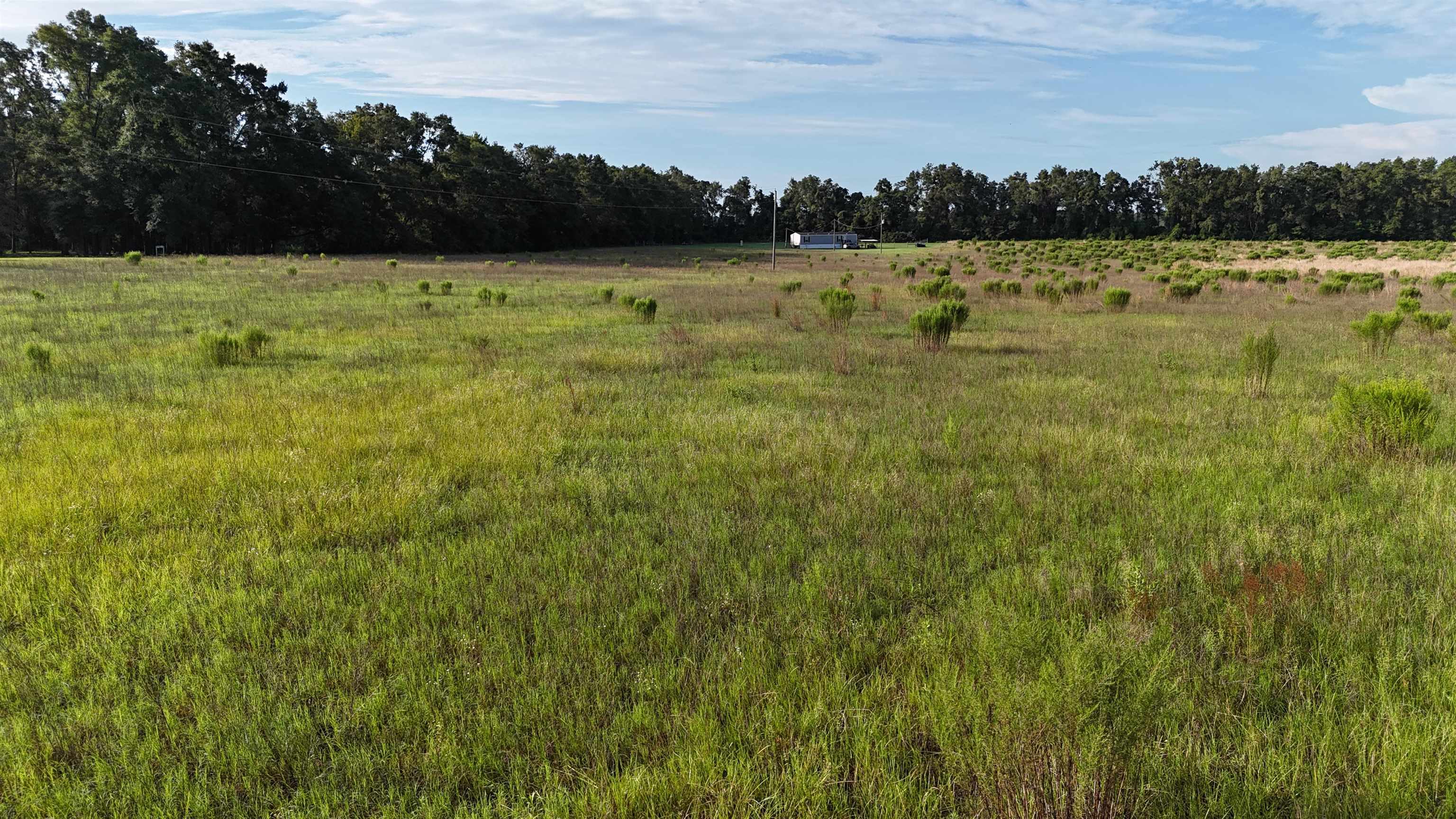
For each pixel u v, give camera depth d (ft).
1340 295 94.89
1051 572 14.16
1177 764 9.07
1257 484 19.92
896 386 34.19
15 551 15.28
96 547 15.55
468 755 9.52
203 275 117.19
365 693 10.82
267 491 19.06
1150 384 34.71
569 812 8.57
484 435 24.59
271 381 33.96
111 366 37.68
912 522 17.17
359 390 32.42
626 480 20.20
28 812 8.66
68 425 25.39
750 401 31.35
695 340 49.96
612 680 11.04
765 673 11.18
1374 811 8.32
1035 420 27.43
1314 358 41.98
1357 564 14.76
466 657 11.49
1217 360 41.83
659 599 13.57
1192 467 21.43
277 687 10.87
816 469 21.13
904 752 9.55
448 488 19.72
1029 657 10.76
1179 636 11.94
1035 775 8.43
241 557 15.05
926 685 10.48
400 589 13.85
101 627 12.42
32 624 12.63
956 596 13.69
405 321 60.95
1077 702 8.89
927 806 8.71
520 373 36.83
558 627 12.50
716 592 13.57
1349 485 19.92
